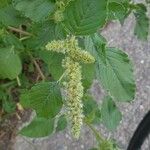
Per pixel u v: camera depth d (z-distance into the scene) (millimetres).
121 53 303
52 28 292
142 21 387
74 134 245
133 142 460
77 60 245
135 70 581
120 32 599
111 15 286
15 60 338
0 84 486
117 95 302
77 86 244
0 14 319
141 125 450
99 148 330
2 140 520
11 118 528
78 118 245
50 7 269
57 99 271
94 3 225
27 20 326
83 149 521
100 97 551
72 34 236
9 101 498
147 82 575
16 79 483
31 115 531
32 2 268
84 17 229
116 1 273
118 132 537
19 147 514
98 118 351
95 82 556
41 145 516
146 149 532
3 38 345
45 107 271
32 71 513
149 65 587
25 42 364
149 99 564
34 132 338
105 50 282
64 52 245
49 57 287
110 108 345
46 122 336
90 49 281
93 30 232
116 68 302
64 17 234
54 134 522
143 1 576
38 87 268
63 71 283
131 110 554
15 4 268
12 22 322
